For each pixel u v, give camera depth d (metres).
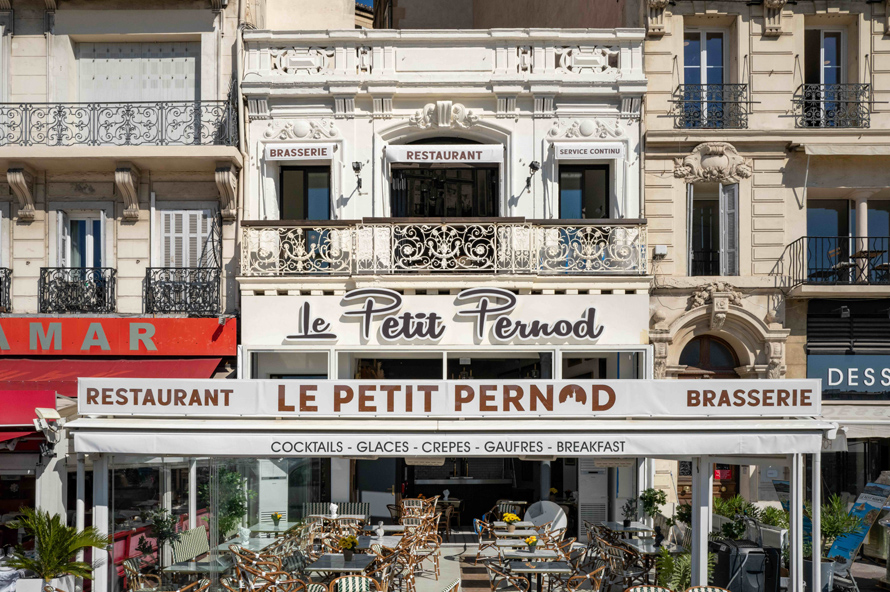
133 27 14.87
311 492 14.00
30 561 8.83
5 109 14.55
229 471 12.25
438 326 13.78
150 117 14.76
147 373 13.19
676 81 14.83
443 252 13.76
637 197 14.72
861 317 14.67
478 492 15.55
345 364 14.12
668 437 8.26
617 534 11.70
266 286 13.88
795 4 14.84
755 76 14.84
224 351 14.15
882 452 14.06
